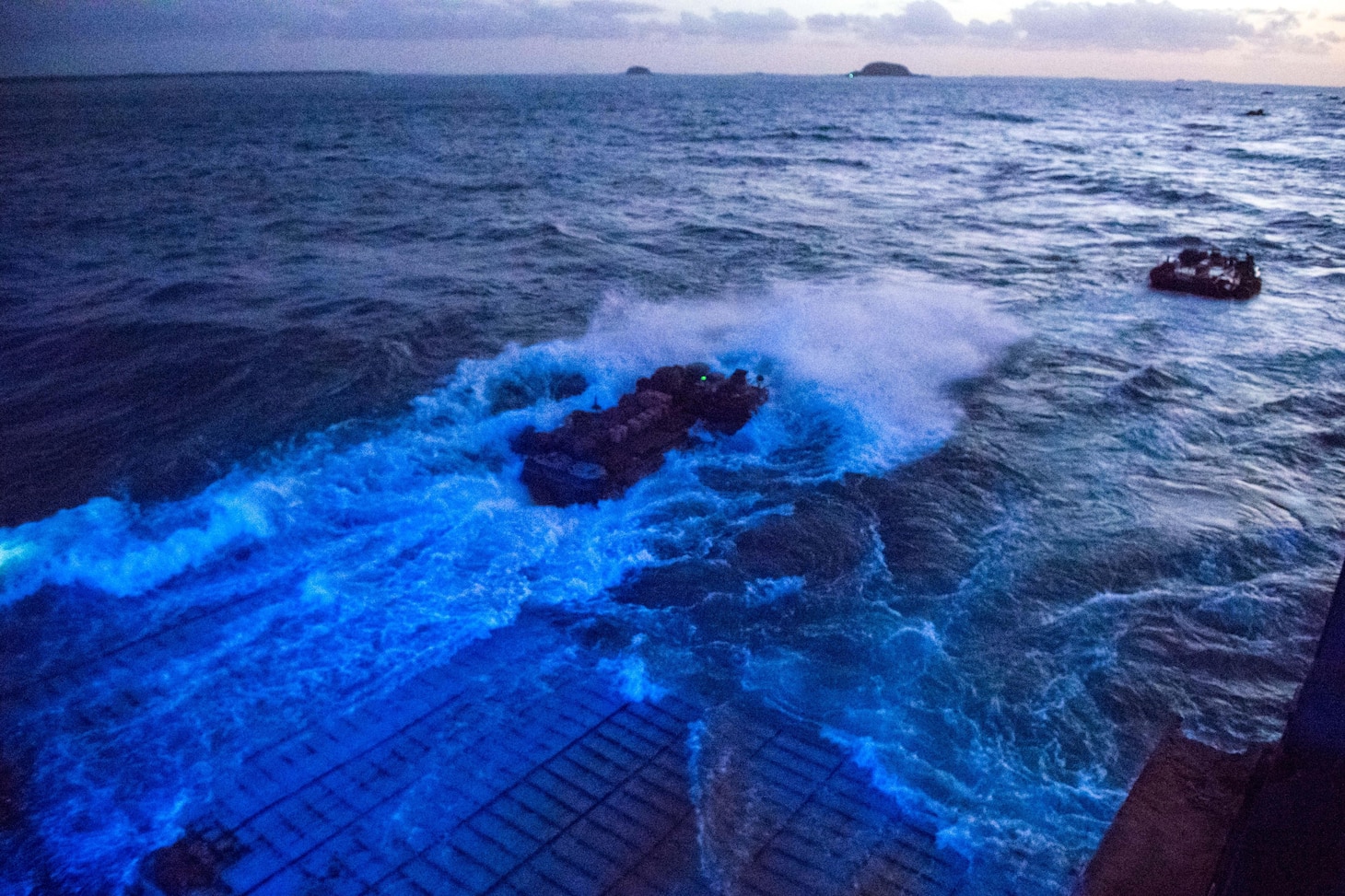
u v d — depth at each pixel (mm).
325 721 11328
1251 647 13258
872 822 9930
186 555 14547
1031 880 9250
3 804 10008
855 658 12805
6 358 23250
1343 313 32031
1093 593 14500
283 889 9023
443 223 44469
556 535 15617
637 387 20438
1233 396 23250
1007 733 11438
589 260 36594
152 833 9664
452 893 8977
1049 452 19594
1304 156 101562
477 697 11789
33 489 16766
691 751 10930
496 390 21609
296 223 43469
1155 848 3553
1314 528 16734
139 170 67250
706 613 13742
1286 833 2480
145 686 11906
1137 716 11820
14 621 13141
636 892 9008
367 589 13984
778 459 18797
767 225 46719
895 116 185500
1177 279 34406
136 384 21500
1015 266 38531
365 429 19328
